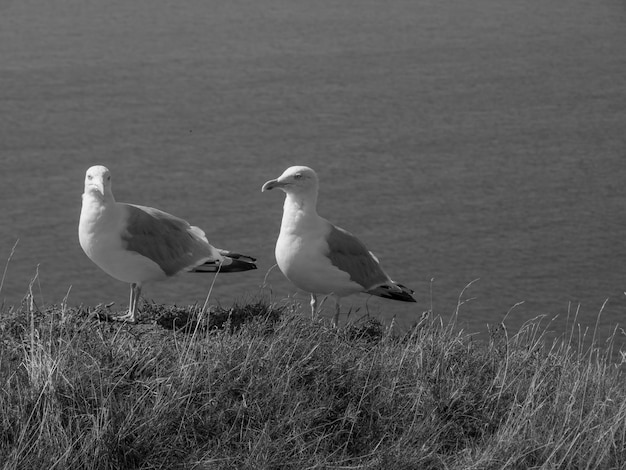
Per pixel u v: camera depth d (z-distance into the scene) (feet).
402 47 153.17
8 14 162.30
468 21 168.96
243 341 30.07
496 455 27.02
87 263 86.99
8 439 25.93
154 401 27.43
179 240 38.70
